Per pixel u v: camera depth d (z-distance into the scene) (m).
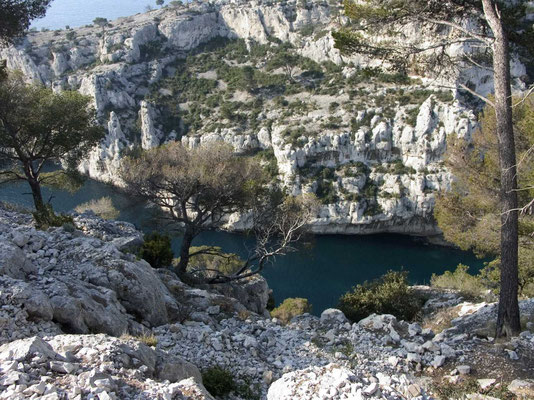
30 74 115.56
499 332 14.24
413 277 65.38
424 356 12.95
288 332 15.24
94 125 29.23
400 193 78.06
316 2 111.19
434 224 77.81
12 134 24.84
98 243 15.53
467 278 29.77
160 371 9.03
